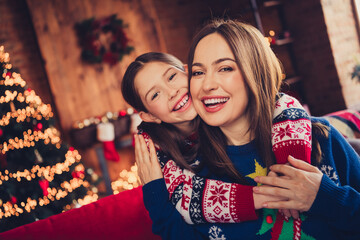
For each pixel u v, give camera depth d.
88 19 4.16
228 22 0.95
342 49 4.04
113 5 4.36
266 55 0.93
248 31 0.92
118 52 4.32
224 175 0.98
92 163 4.13
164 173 1.03
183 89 1.04
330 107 4.09
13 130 2.79
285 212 0.87
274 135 0.91
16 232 1.12
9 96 2.76
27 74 4.11
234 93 0.89
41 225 1.15
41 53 4.01
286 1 4.24
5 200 2.69
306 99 4.29
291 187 0.82
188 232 0.93
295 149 0.87
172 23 4.88
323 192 0.80
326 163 0.91
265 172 0.95
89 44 4.16
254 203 0.86
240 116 0.95
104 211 1.20
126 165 4.41
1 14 4.03
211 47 0.90
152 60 1.06
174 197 0.98
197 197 0.92
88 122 4.06
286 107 0.94
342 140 0.96
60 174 3.02
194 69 0.93
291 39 4.21
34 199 2.78
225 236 0.92
